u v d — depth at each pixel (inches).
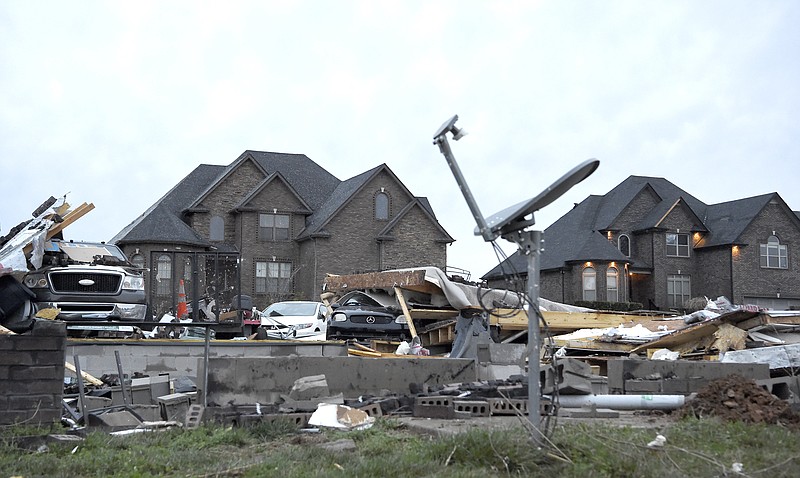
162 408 412.8
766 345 695.1
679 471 244.5
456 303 787.4
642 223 2009.1
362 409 379.9
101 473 267.0
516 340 813.9
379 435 318.0
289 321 892.0
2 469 271.1
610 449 265.1
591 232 1975.9
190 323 457.1
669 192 2087.8
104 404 437.4
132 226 1708.9
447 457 263.6
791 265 1984.5
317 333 892.6
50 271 593.6
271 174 1777.8
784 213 1996.8
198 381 402.0
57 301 591.8
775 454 272.8
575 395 388.5
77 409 427.8
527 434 275.3
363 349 716.7
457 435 277.9
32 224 627.2
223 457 291.1
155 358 564.4
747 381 378.3
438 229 1793.8
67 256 617.0
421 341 832.3
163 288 1581.0
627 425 327.3
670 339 711.1
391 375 435.8
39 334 346.9
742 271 1942.7
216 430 336.5
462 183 267.1
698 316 730.8
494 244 271.1
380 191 1782.7
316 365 415.8
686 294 1987.0
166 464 276.5
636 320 865.5
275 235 1750.7
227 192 1756.9
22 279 579.8
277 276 1745.8
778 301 1971.0
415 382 442.0
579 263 1908.2
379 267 1740.9
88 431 352.5
